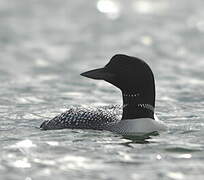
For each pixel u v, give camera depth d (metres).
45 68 19.56
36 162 8.64
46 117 11.88
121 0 38.50
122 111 10.87
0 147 9.44
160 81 16.77
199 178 8.01
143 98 10.51
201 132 10.48
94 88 15.88
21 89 15.53
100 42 25.00
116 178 7.99
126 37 26.05
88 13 33.62
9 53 22.17
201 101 13.87
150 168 8.41
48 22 30.23
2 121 11.43
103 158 8.87
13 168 8.38
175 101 13.87
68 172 8.22
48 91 15.27
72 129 10.53
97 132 10.32
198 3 36.66
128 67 10.51
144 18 31.59
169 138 10.03
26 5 35.44
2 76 17.91
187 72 18.28
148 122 10.46
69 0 38.12
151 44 24.20
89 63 20.67
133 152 9.19
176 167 8.46
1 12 32.59
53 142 9.72
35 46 23.84
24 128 10.80
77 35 26.73
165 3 37.06
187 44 24.00
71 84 16.52
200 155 9.05
